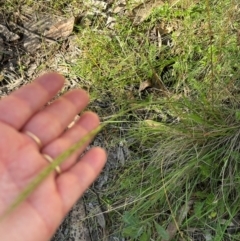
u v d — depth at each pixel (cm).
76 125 23
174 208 29
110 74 34
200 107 29
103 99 33
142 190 30
